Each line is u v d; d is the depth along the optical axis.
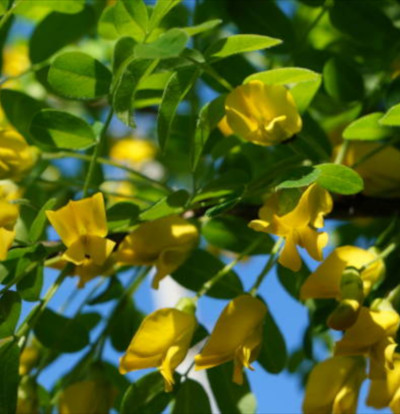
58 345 0.68
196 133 0.63
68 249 0.62
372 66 0.70
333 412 0.63
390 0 0.69
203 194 0.64
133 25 0.62
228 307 0.63
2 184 0.66
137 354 0.62
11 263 0.63
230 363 0.66
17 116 0.67
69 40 0.69
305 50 0.69
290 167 0.66
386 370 0.62
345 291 0.63
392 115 0.61
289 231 0.62
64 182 0.67
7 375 0.63
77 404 0.67
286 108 0.63
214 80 0.66
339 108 0.69
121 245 0.64
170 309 0.63
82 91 0.63
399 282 0.64
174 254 0.65
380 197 0.67
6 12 0.65
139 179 0.75
